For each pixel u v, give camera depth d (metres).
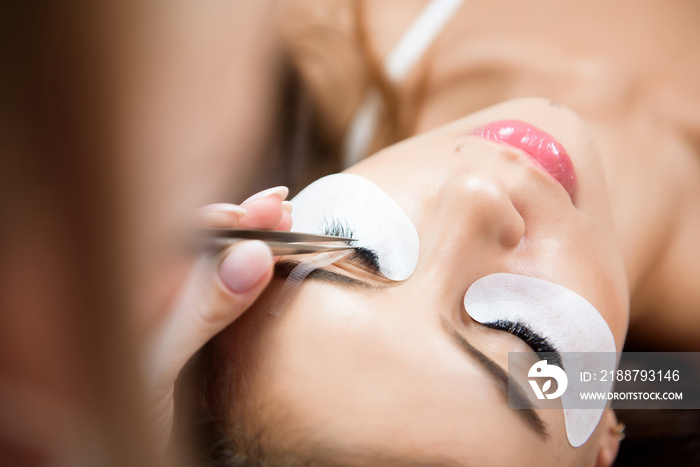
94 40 0.21
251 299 0.60
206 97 1.17
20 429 0.28
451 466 0.69
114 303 0.23
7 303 0.23
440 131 0.93
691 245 1.18
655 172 1.19
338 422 0.69
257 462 0.73
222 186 1.20
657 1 1.25
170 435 0.69
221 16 1.19
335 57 1.34
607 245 0.88
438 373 0.70
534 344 0.79
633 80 1.24
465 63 1.30
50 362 0.25
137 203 0.23
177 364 0.61
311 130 1.33
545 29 1.29
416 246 0.77
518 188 0.80
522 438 0.72
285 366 0.70
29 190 0.21
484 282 0.77
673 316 1.19
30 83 0.20
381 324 0.71
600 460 1.01
